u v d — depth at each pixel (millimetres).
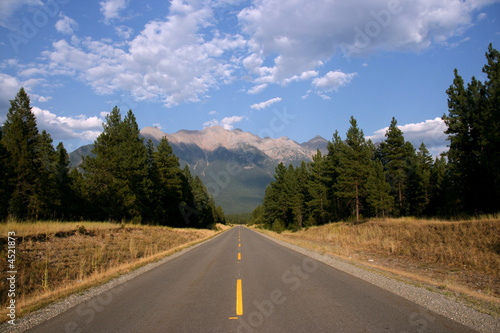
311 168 52500
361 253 16938
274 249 17219
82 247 13484
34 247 11336
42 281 8734
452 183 29672
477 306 5430
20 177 23984
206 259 13305
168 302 6086
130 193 32406
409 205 39062
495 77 18766
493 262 10750
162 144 46406
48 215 26953
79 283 8492
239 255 14484
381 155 46594
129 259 13891
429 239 15703
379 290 6641
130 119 39156
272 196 68250
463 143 21766
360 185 35844
